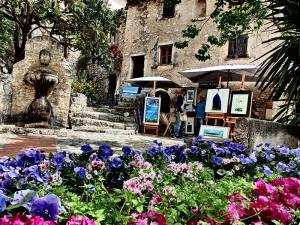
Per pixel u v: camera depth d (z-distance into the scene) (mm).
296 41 3877
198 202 1526
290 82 4141
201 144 3518
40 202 1105
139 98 14977
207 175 2561
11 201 1145
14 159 1860
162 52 15211
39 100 8039
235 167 2998
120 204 1659
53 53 8828
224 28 7887
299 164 3209
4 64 13039
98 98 17891
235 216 1321
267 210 1434
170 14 15031
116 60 17250
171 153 3088
